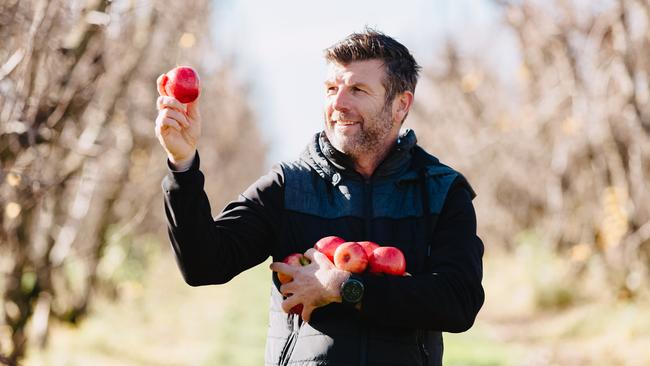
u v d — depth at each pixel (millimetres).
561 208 12758
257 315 13383
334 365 2666
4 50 4230
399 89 2857
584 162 11891
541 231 16625
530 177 16656
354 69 2812
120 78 6020
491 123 16812
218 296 16031
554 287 13320
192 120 2666
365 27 2918
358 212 2840
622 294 11297
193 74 2652
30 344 7363
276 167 2939
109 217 8445
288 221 2854
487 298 14969
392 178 2877
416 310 2656
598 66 10273
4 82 4148
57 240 7035
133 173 8461
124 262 11383
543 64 11672
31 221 6199
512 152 16141
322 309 2736
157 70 6445
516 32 11078
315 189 2877
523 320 12789
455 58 18234
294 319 2781
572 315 12000
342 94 2814
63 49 4613
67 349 8555
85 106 5098
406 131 2957
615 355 9492
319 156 2889
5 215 5969
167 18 6164
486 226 21250
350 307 2719
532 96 12930
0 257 6363
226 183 24906
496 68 17781
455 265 2762
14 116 4223
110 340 9438
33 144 4070
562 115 12047
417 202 2869
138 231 11484
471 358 9445
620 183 10555
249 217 2844
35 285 6594
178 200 2611
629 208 10492
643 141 9906
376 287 2633
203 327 11641
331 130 2867
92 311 10016
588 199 12195
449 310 2695
